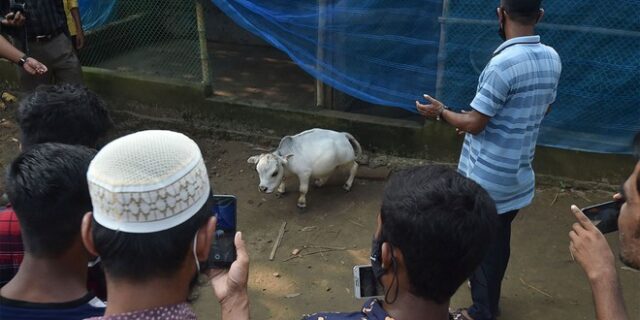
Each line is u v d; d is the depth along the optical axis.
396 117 5.72
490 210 1.50
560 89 4.88
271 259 4.44
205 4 8.14
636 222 1.66
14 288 1.72
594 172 5.06
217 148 5.89
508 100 3.07
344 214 4.93
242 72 7.08
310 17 5.33
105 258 1.38
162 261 1.37
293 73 7.06
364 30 5.27
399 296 1.53
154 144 1.40
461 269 1.46
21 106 2.40
